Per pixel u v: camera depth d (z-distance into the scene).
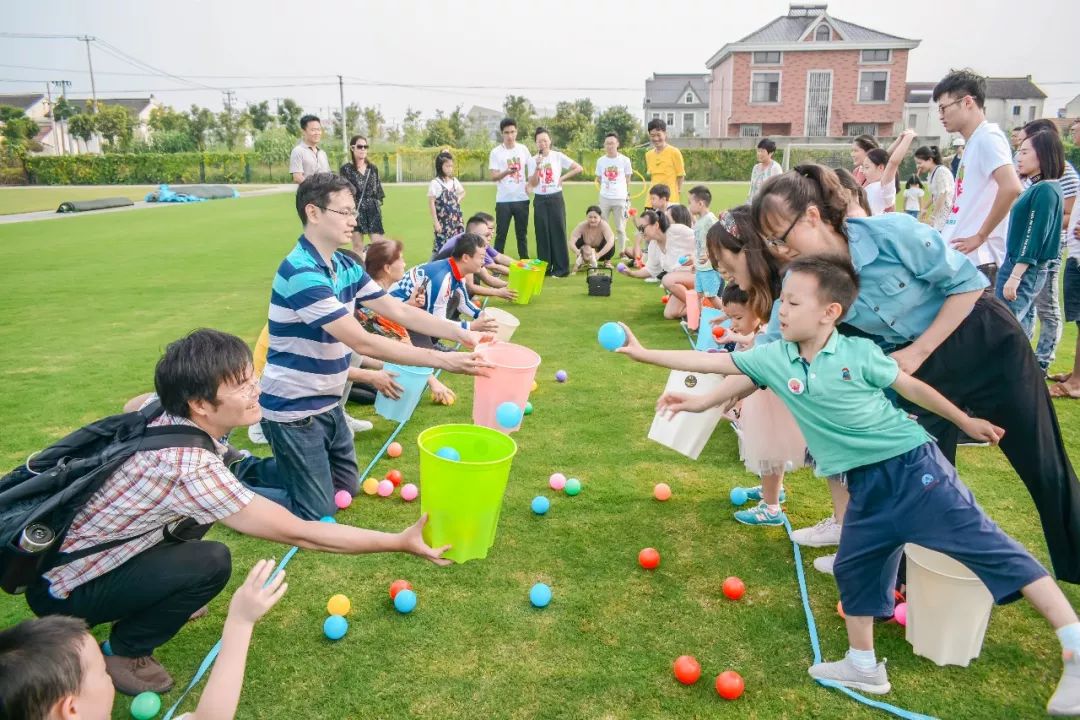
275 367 3.54
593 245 11.56
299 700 2.57
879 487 2.50
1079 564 2.87
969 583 2.57
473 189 31.97
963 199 4.80
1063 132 25.44
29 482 2.21
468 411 5.47
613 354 6.87
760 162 10.88
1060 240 5.14
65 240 16.03
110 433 2.42
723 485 4.23
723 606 3.11
